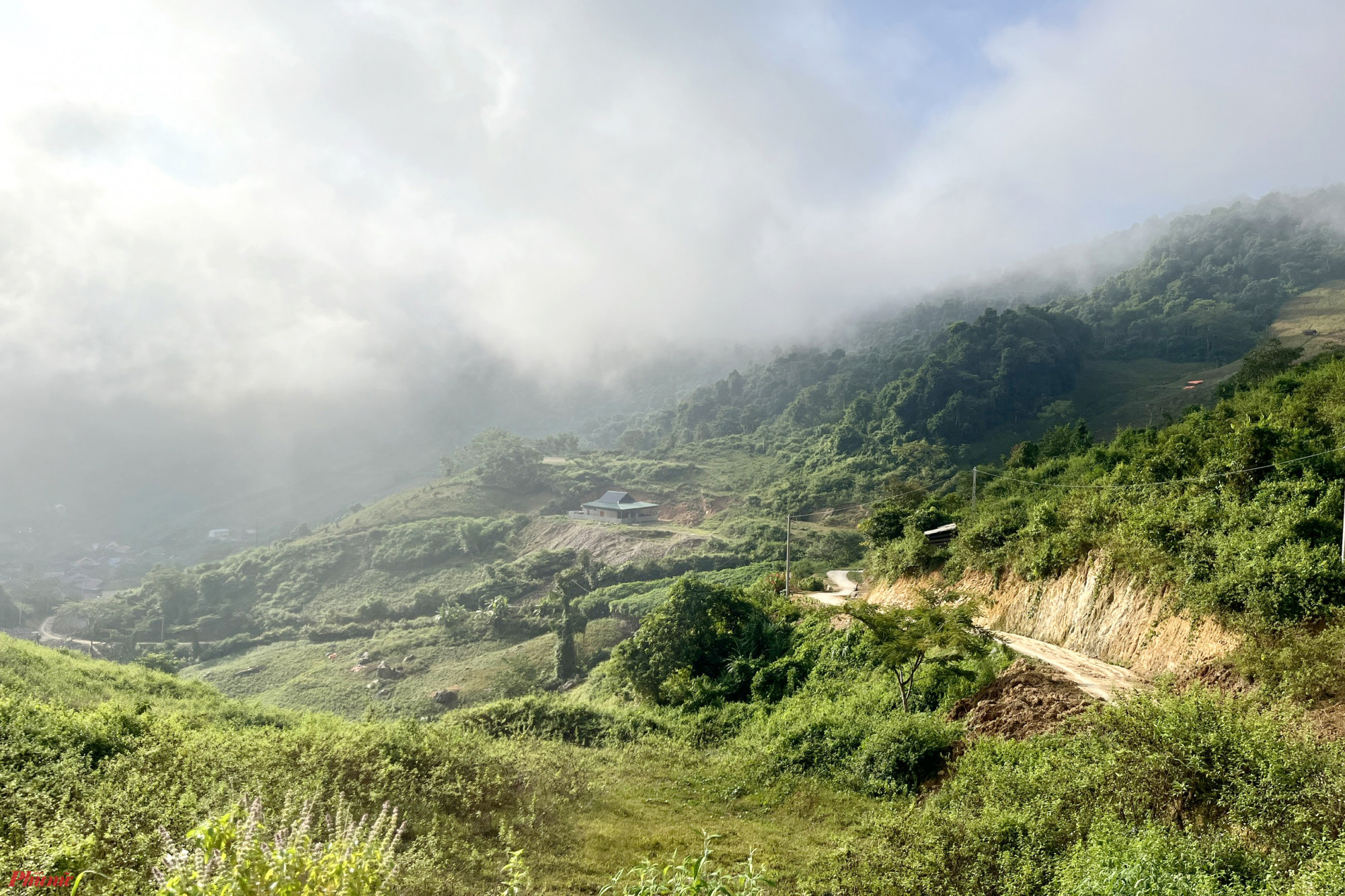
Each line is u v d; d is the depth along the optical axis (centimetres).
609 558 11706
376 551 13700
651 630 3500
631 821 1516
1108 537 2392
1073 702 1634
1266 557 1728
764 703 2864
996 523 3173
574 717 2484
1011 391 14138
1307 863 709
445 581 12481
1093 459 4059
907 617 2173
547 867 1181
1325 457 2136
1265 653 1441
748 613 3625
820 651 3067
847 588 5494
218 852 502
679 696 3206
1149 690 1703
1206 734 944
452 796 1368
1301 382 3244
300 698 8256
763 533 11250
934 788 1584
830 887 1087
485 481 17225
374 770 1355
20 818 914
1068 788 1009
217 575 13375
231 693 8681
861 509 11575
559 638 7569
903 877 995
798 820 1564
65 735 1259
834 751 1955
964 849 971
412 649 9181
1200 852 777
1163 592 1994
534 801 1470
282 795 1128
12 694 1581
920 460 12506
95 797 991
